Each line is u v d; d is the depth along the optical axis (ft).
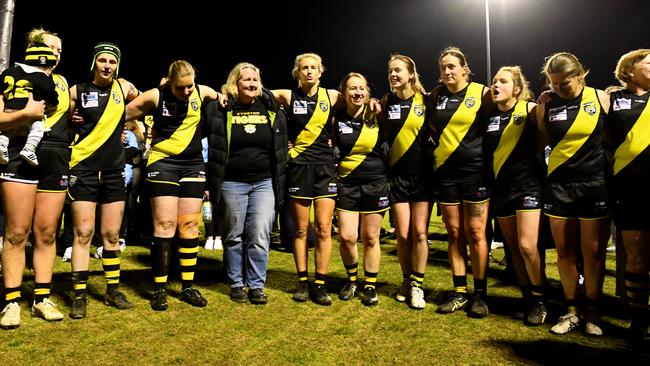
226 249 13.39
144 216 19.99
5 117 9.71
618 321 11.75
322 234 13.29
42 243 11.34
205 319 11.55
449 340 10.43
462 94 12.34
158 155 12.45
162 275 12.36
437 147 12.51
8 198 10.62
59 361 8.98
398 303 13.21
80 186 11.64
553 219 11.19
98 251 17.99
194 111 12.59
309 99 13.20
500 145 11.82
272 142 13.16
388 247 21.61
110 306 12.30
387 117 13.05
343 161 13.35
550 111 11.08
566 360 9.38
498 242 21.47
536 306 11.62
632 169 10.23
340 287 14.92
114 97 12.08
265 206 13.10
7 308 10.77
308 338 10.43
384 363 9.20
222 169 12.87
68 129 11.59
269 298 13.43
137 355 9.36
